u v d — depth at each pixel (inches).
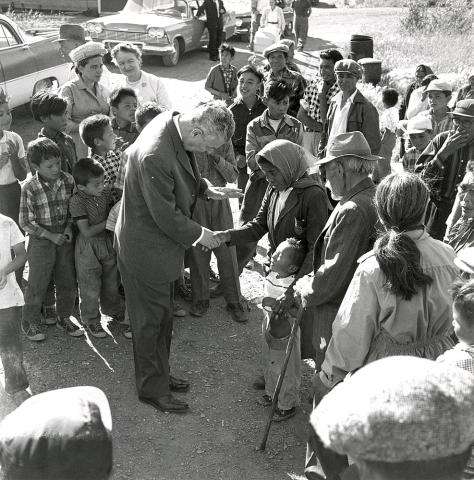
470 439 49.0
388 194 104.9
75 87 232.8
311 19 890.1
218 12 606.9
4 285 151.2
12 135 207.5
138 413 160.7
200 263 198.4
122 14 591.2
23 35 388.5
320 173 148.5
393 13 937.5
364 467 49.8
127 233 150.0
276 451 150.0
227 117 142.4
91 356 182.7
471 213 171.5
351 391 51.8
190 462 145.4
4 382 169.0
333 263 122.8
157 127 144.2
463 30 738.2
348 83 235.6
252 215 218.7
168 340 164.4
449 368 53.5
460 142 197.5
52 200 176.9
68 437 53.3
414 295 104.1
